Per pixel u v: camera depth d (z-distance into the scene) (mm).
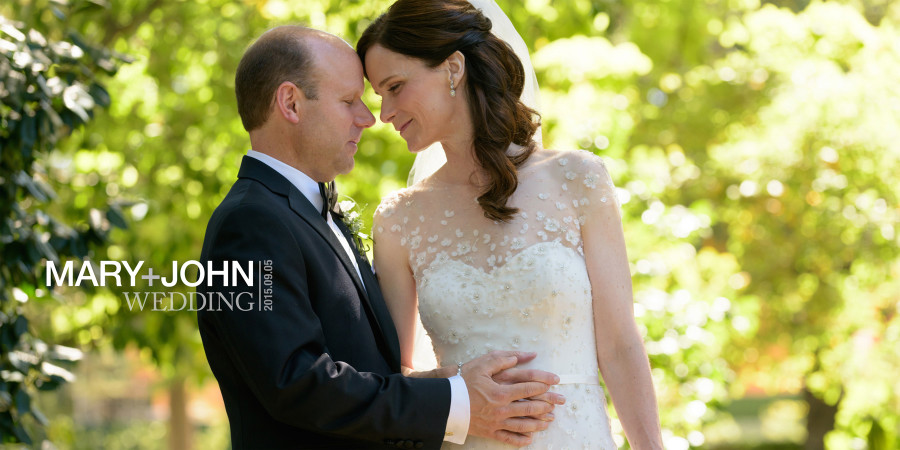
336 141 3584
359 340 3459
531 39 9219
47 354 5422
